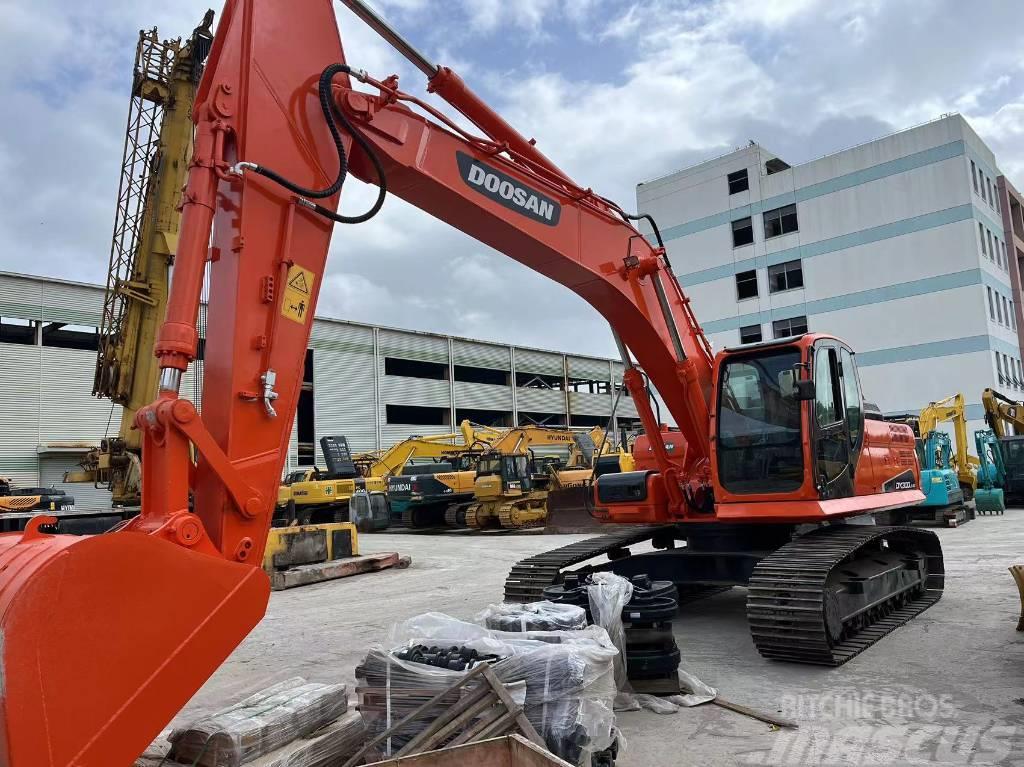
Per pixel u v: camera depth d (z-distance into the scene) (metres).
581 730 3.68
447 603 9.62
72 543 2.78
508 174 5.47
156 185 15.50
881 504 7.90
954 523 17.03
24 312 26.84
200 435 3.32
